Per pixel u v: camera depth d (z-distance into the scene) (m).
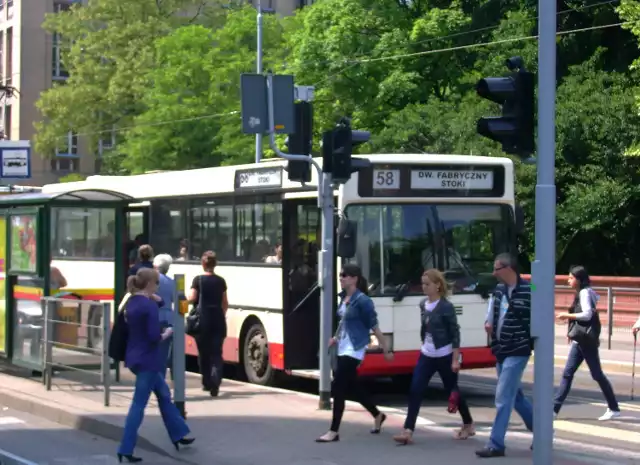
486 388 18.53
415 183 16.02
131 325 11.48
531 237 34.34
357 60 38.50
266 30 48.97
